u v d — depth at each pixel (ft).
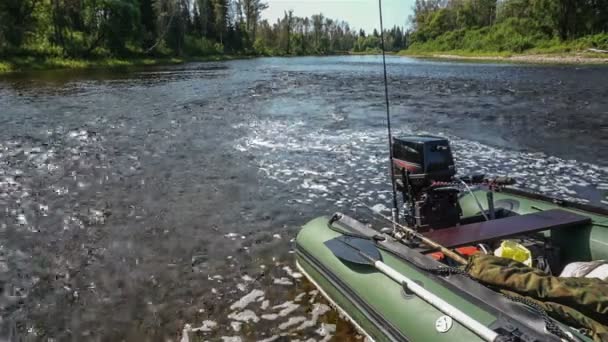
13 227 19.48
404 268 10.42
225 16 286.05
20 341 12.35
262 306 13.69
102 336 12.49
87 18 153.58
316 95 61.57
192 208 21.70
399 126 39.83
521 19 199.00
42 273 15.85
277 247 17.67
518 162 28.50
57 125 40.45
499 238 10.95
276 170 27.40
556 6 176.14
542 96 57.57
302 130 38.42
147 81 83.35
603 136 34.88
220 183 25.17
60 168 27.84
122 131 38.11
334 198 22.89
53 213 21.01
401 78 87.97
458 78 86.02
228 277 15.46
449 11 294.46
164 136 36.32
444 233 11.29
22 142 34.19
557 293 8.32
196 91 66.23
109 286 15.02
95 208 21.65
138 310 13.66
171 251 17.42
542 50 175.11
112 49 158.61
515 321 7.79
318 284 12.91
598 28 172.86
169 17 210.18
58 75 98.63
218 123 41.57
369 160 29.35
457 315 8.30
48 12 141.90
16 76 94.79
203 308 13.67
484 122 41.16
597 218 12.10
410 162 13.25
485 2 269.44
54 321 13.20
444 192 13.17
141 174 26.78
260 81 83.25
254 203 22.31
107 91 66.13
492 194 14.71
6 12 128.77
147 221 20.21
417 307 9.34
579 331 8.01
